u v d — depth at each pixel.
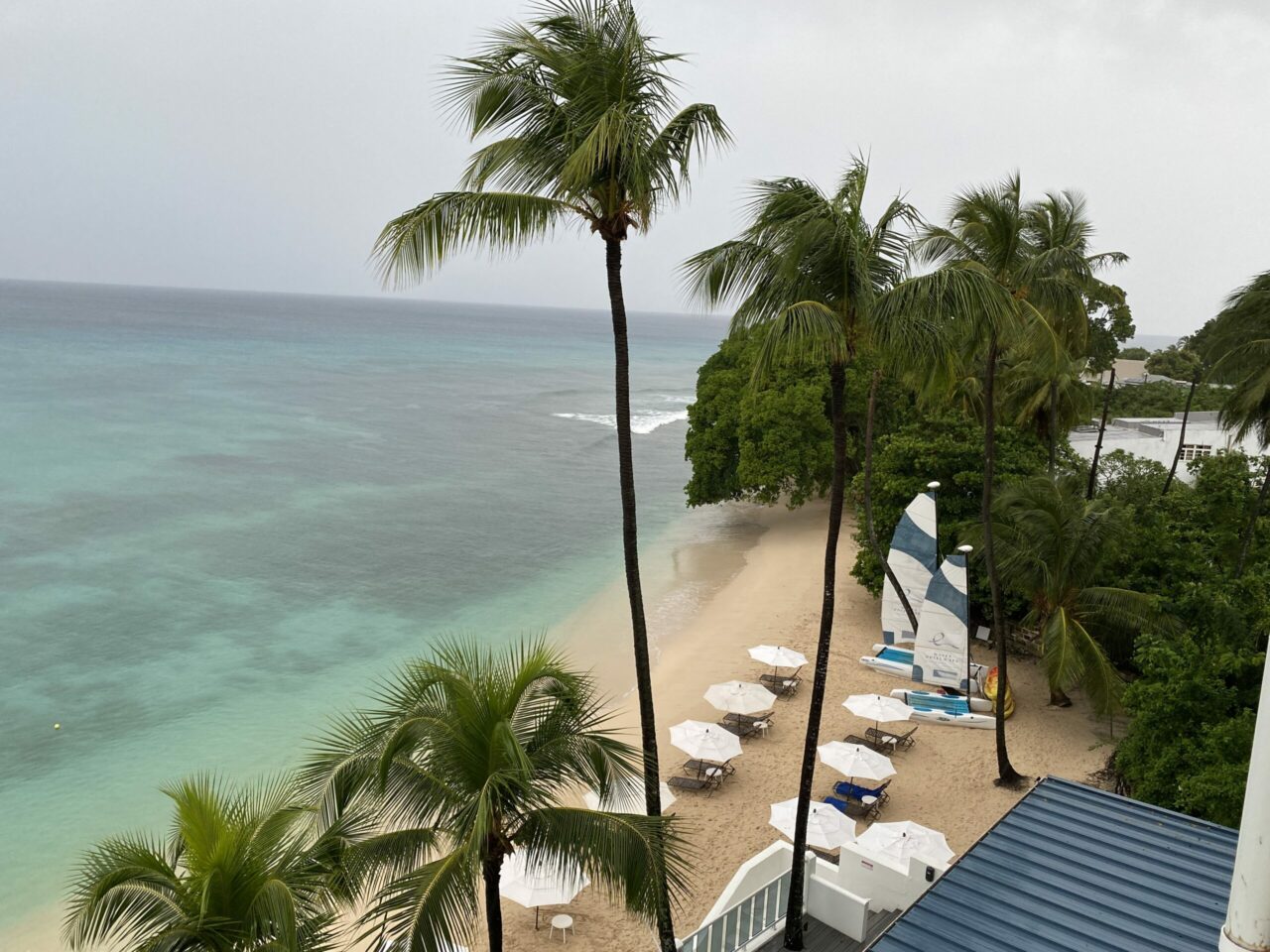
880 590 33.75
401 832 9.91
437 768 9.98
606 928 17.22
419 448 72.44
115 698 26.81
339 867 9.55
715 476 50.78
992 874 10.44
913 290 13.21
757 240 13.69
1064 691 27.59
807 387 46.59
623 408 12.15
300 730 25.22
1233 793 14.90
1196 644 19.22
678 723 26.25
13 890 17.95
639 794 11.45
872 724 26.30
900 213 14.45
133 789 21.84
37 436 64.94
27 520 44.94
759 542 49.09
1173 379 83.75
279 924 7.99
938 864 17.19
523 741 10.27
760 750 24.80
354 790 9.91
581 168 10.24
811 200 13.45
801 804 14.34
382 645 31.92
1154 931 9.38
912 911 9.73
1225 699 17.41
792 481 55.03
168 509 48.62
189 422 75.69
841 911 14.75
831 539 14.65
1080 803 12.03
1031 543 25.38
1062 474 33.66
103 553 40.50
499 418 92.81
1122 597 24.84
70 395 86.88
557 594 38.72
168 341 167.25
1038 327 19.72
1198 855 10.80
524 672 10.34
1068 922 9.53
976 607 32.19
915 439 33.75
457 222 10.75
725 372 52.38
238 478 56.97
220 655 30.36
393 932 8.68
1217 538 31.48
